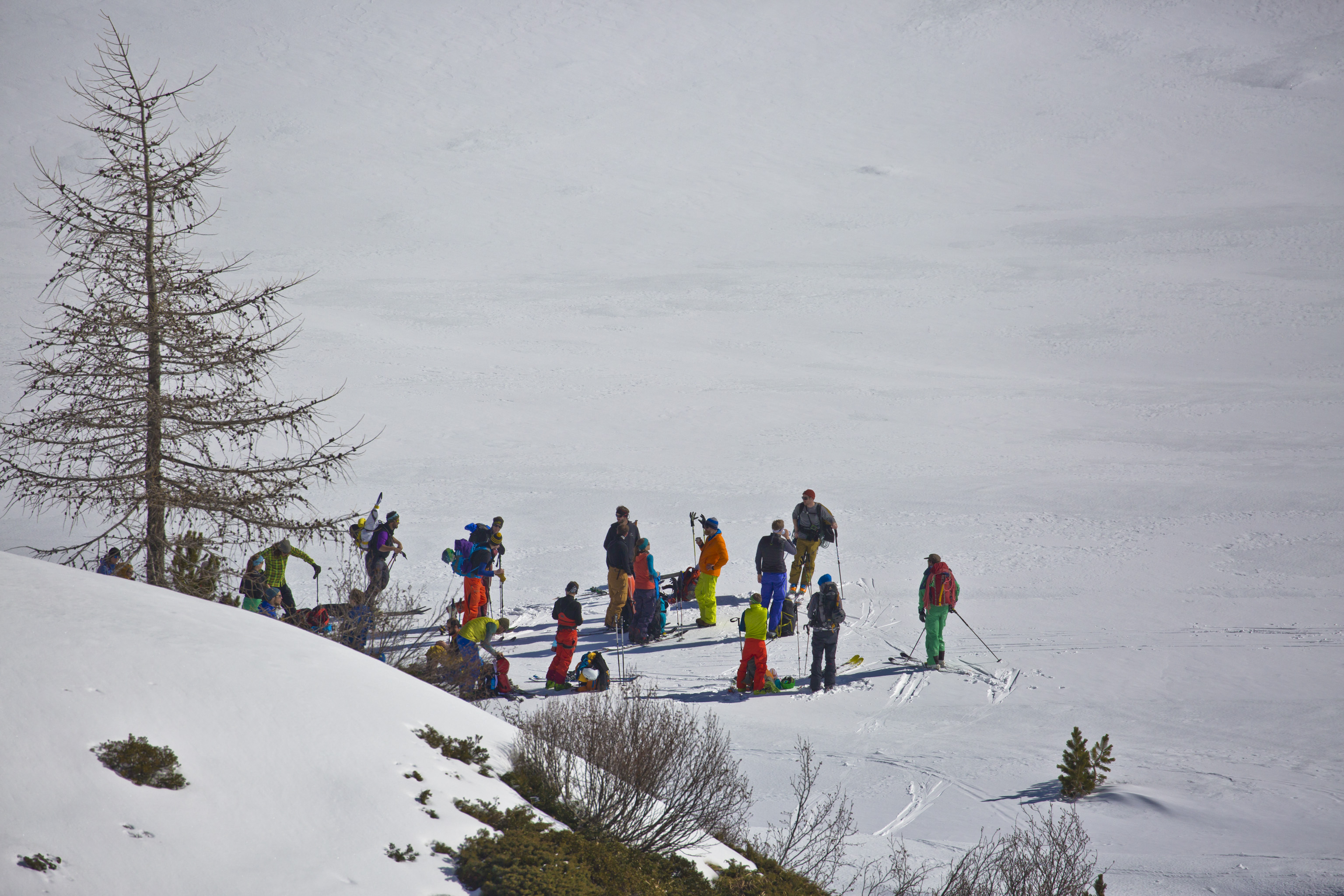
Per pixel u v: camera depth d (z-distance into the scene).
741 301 73.56
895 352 54.38
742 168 163.50
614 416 38.62
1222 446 31.05
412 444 33.53
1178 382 43.75
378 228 124.12
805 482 27.23
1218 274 74.44
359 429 35.31
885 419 37.59
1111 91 193.75
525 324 65.00
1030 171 152.12
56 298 19.20
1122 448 31.33
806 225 121.12
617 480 27.84
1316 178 130.75
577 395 42.69
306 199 141.62
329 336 56.72
